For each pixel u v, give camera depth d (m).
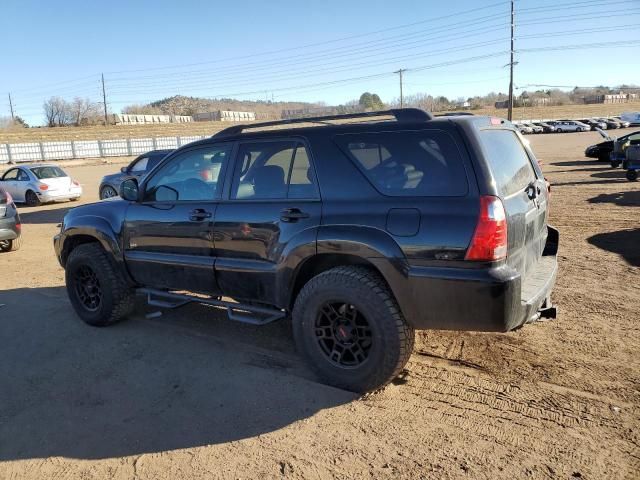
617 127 62.12
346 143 3.63
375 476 2.78
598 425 3.14
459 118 3.39
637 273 6.13
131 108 145.25
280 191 3.89
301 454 3.00
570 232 8.59
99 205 5.26
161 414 3.50
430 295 3.22
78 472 2.96
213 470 2.90
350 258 3.59
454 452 2.95
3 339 4.98
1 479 2.93
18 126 102.81
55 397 3.81
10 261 8.58
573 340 4.33
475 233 3.08
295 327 3.77
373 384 3.54
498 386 3.65
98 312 5.07
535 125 61.44
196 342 4.68
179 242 4.43
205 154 4.41
